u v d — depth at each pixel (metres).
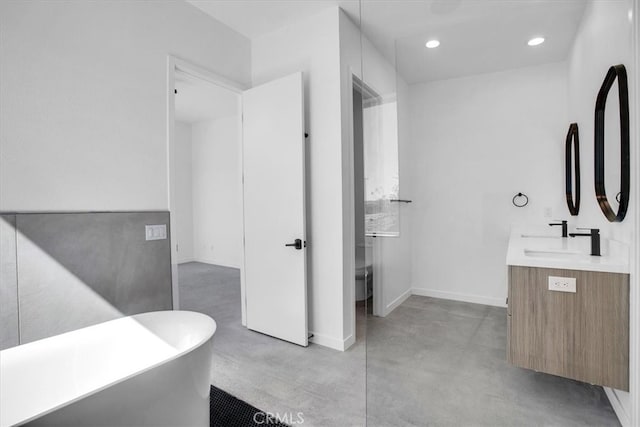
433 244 1.94
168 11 2.29
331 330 2.48
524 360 1.42
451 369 1.65
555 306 1.36
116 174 1.99
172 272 2.26
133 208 2.07
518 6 1.71
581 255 1.54
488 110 1.81
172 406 1.33
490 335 1.64
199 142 6.41
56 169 1.73
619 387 1.25
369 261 2.23
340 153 2.41
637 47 1.17
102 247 1.90
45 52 1.69
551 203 1.69
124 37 2.03
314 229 2.56
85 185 1.84
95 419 1.10
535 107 1.70
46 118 1.69
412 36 2.02
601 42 1.47
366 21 2.46
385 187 2.22
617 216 1.32
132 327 1.76
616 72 1.28
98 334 1.65
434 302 1.87
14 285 1.57
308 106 2.58
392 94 2.19
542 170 1.70
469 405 1.55
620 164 1.31
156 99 2.21
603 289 1.27
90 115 1.87
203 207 6.37
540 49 1.68
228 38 2.75
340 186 2.41
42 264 1.66
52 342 1.52
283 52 2.74
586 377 1.30
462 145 1.88
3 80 1.55
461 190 1.89
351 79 2.53
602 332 1.28
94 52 1.89
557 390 1.42
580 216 1.66
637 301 1.17
